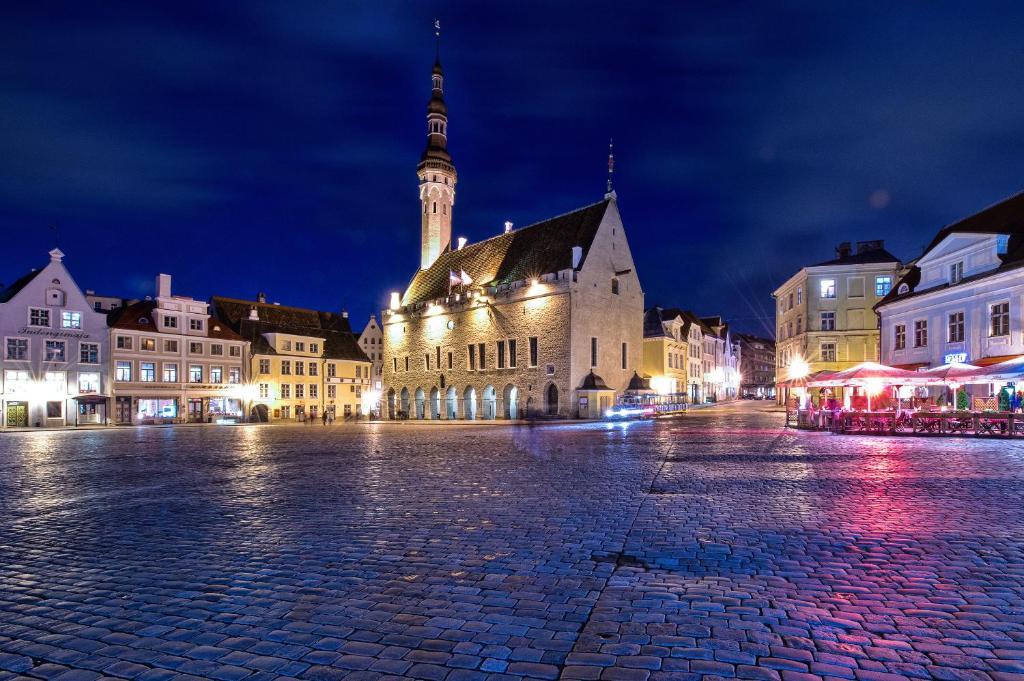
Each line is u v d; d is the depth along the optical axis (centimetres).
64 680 390
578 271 5091
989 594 520
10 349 4938
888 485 1080
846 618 470
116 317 5669
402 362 6756
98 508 1027
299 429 4228
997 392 2705
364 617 488
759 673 381
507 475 1322
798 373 5788
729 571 590
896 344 3584
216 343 6253
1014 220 2919
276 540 756
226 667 404
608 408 4912
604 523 809
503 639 438
